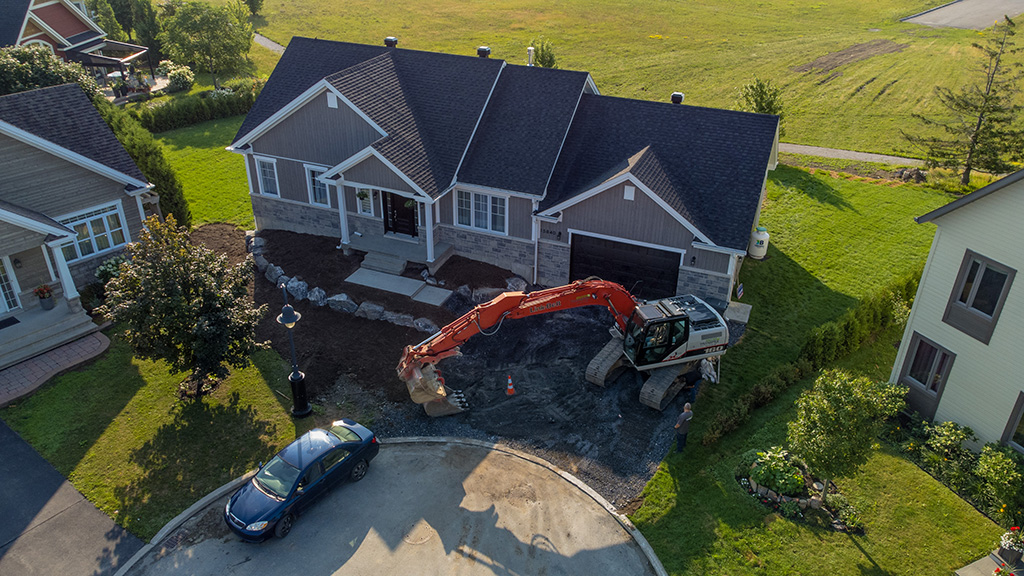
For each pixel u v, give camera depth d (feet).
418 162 79.87
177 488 55.11
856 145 139.33
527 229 82.23
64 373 67.72
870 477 55.83
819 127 150.10
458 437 61.00
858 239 97.81
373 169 79.41
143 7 213.05
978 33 206.08
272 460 53.31
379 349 71.82
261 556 49.19
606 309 79.36
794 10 259.60
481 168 82.07
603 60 206.59
